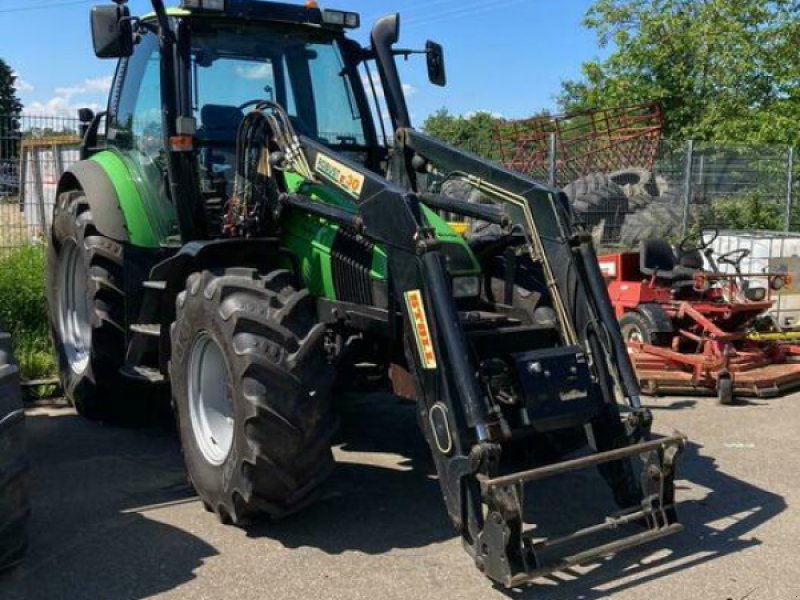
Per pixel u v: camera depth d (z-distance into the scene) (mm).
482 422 3330
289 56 5070
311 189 4309
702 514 4203
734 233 10070
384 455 5109
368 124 5309
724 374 6414
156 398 5789
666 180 13438
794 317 8703
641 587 3434
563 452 4461
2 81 47594
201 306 3936
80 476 4719
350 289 4227
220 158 4801
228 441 4055
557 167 14328
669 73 20469
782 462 5039
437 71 5312
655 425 5848
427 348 3570
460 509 3412
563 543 3354
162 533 3938
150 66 5215
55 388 6438
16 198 8461
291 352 3668
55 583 3447
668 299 7520
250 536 3918
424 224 3611
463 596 3355
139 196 5191
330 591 3396
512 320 4352
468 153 4395
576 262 3900
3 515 3377
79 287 6074
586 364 3830
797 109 17406
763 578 3523
